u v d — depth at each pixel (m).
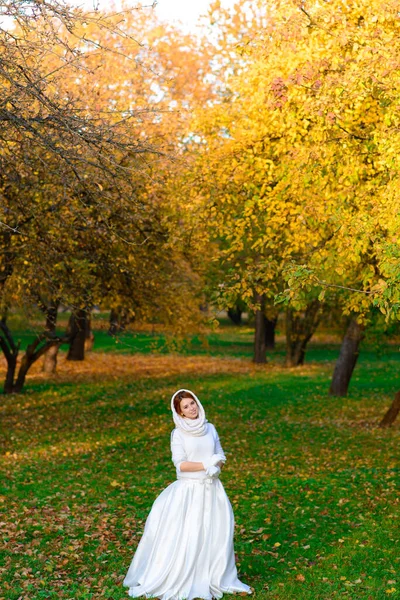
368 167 10.05
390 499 10.38
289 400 23.83
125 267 15.65
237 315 61.81
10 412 20.55
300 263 11.03
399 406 18.06
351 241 9.37
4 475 12.52
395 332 22.70
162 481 12.02
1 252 13.57
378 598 6.52
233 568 6.65
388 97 9.80
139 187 12.75
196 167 12.20
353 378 30.30
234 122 12.30
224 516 6.59
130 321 20.25
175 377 29.83
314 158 10.09
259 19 13.34
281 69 10.77
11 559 7.78
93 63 15.12
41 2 8.35
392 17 9.63
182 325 20.73
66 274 14.99
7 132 10.09
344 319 30.33
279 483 11.70
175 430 6.74
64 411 20.97
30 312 16.70
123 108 14.88
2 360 34.62
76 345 34.75
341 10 10.25
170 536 6.51
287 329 34.41
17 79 9.18
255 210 11.68
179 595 6.33
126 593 6.55
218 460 6.52
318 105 9.80
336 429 17.95
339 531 8.83
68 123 9.38
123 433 17.42
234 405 22.75
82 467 13.38
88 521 9.38
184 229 12.70
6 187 12.36
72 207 13.01
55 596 6.63
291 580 7.00
